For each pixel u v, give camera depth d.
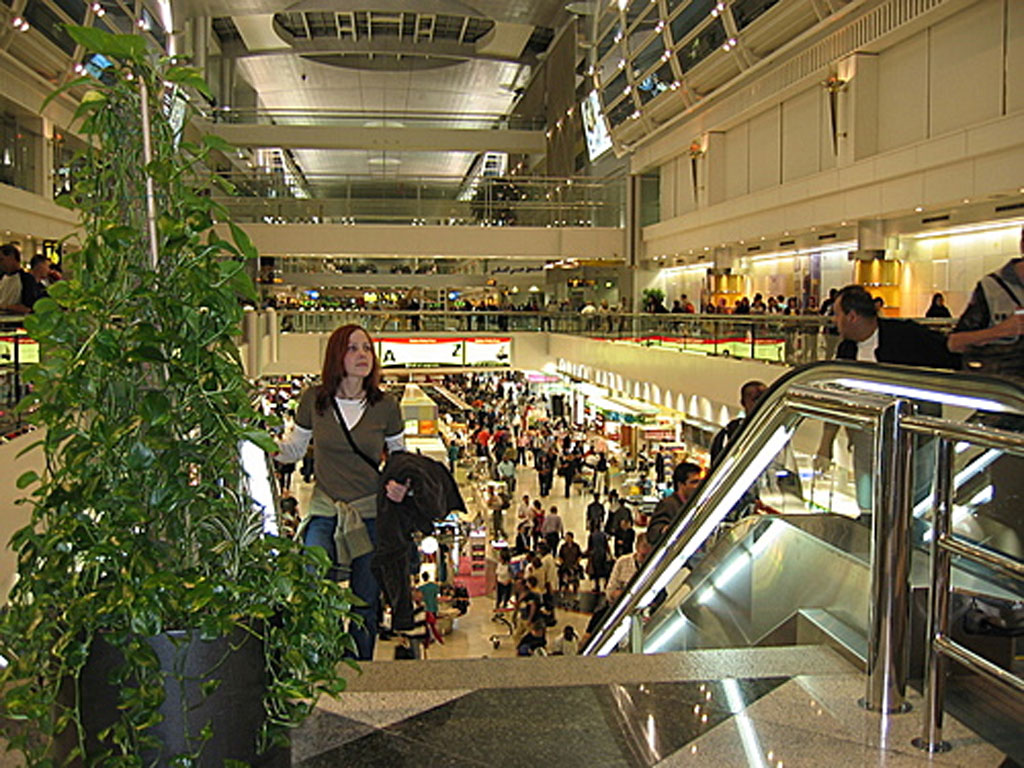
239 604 1.77
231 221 1.82
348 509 3.59
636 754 2.15
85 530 1.66
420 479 3.47
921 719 2.32
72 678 1.69
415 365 27.53
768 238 22.36
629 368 21.31
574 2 30.72
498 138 35.34
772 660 2.71
